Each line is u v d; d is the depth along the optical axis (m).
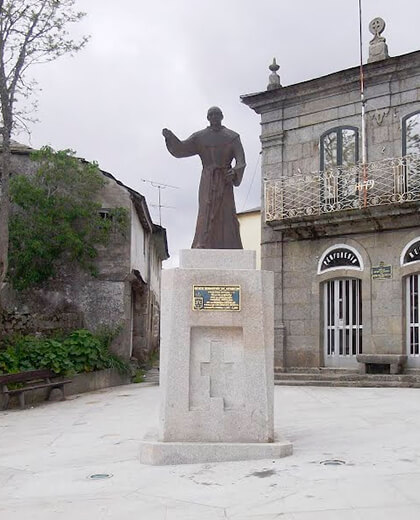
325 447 6.81
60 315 16.56
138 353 21.16
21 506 4.93
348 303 16.88
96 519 4.52
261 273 6.57
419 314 15.53
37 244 15.84
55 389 13.20
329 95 17.48
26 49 14.00
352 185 16.45
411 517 4.30
